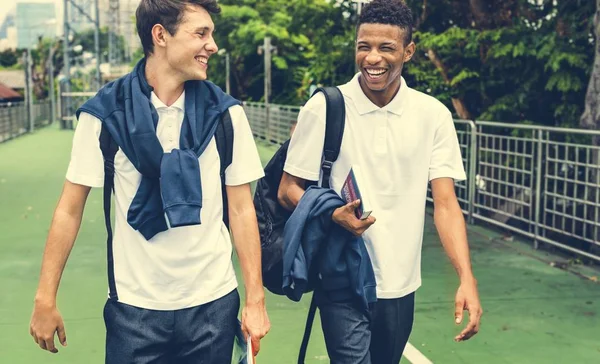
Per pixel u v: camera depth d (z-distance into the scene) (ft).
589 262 23.16
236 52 127.75
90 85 196.24
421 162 9.01
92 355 15.07
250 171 7.86
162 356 7.73
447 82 35.22
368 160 8.92
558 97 31.53
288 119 69.00
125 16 213.66
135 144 7.31
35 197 38.22
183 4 7.45
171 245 7.59
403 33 8.66
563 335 16.38
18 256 24.32
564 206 23.77
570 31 29.71
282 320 17.29
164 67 7.53
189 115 7.54
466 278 8.87
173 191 7.30
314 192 8.82
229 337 7.79
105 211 7.74
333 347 8.95
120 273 7.70
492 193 28.37
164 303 7.61
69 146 77.46
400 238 8.97
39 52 226.99
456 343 15.76
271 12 129.59
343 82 52.44
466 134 30.30
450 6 36.11
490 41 32.73
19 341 15.87
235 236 7.97
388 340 9.18
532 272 21.98
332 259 8.75
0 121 84.64
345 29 52.80
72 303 18.69
